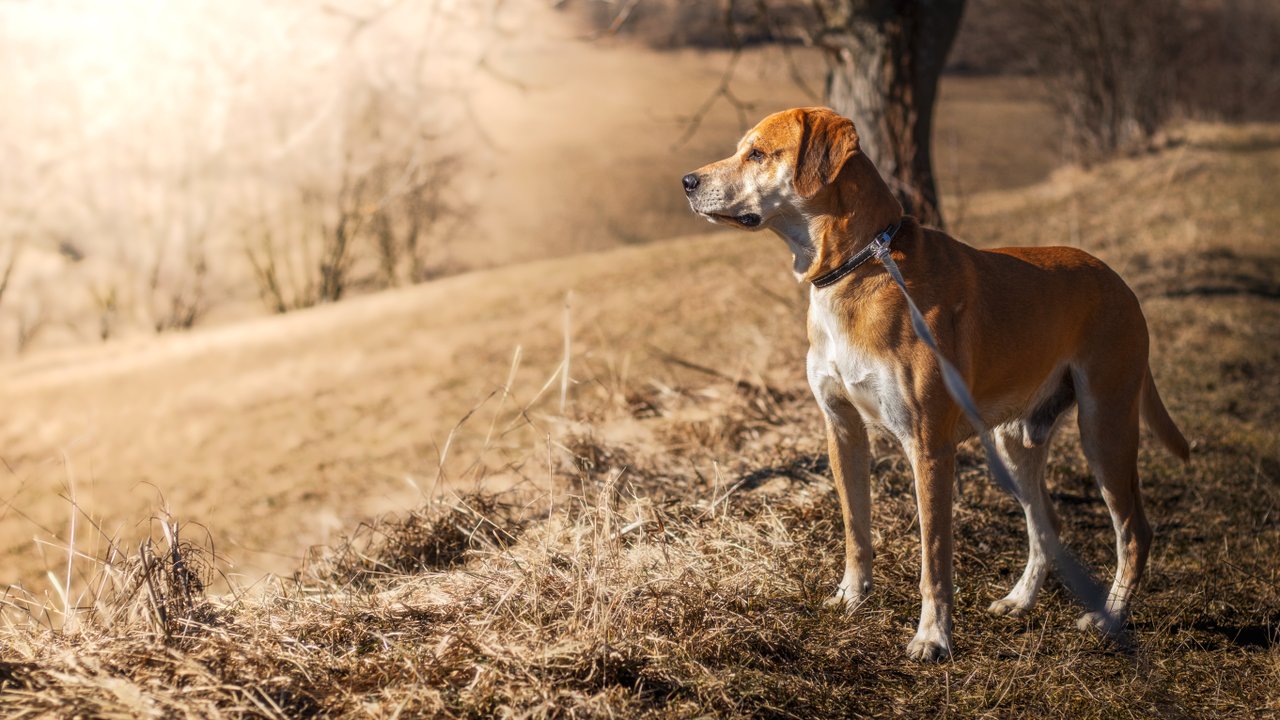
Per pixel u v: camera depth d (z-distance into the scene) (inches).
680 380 340.5
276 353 650.8
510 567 159.8
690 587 149.5
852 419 158.1
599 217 1359.5
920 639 147.9
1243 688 145.8
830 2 428.5
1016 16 1078.4
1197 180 815.1
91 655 124.2
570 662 128.8
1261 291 467.2
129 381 639.1
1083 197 797.2
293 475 370.3
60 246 1208.2
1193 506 221.1
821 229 150.9
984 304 152.7
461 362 500.4
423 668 126.2
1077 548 193.9
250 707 117.4
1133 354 164.4
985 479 215.2
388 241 1114.7
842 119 149.9
